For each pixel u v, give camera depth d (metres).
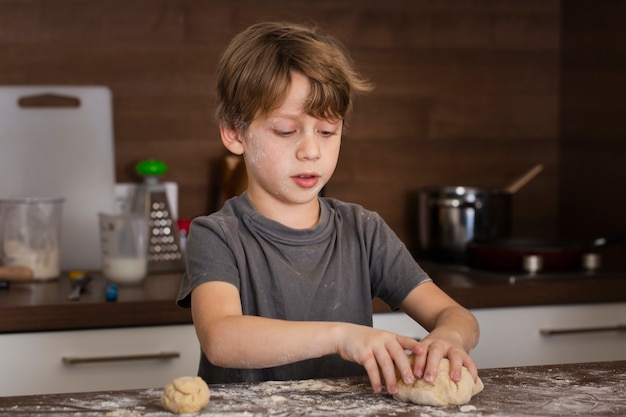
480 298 2.27
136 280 2.33
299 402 1.15
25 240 2.41
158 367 2.12
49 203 2.42
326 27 2.85
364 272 1.54
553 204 3.06
